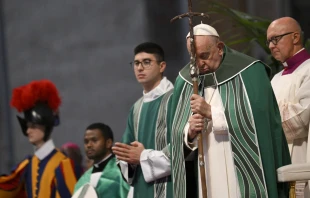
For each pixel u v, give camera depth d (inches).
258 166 447.8
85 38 1024.2
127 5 995.3
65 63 1040.8
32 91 668.1
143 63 545.0
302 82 512.4
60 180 647.1
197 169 470.3
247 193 445.7
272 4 832.9
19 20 1074.1
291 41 522.0
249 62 472.7
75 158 797.2
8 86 1081.4
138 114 550.0
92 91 1019.9
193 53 463.2
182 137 469.4
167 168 509.0
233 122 455.2
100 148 623.2
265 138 452.1
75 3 1031.0
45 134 670.5
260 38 618.8
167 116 523.8
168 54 989.2
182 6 995.9
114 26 1003.3
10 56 1079.0
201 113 453.4
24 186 679.1
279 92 521.0
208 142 467.2
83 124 1027.3
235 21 632.4
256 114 454.9
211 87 473.1
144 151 517.7
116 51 1002.7
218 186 459.8
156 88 545.6
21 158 1071.6
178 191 470.9
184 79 490.3
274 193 446.0
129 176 534.3
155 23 987.9
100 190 603.5
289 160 468.4
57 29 1045.2
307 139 500.4
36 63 1061.8
